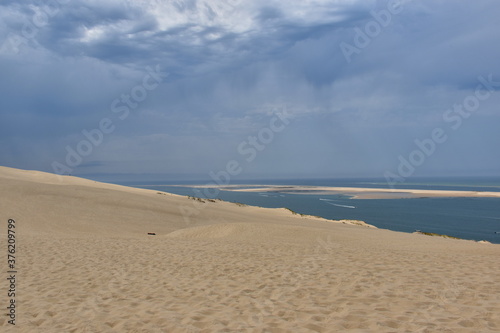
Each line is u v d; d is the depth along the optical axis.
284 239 16.91
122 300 6.66
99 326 5.34
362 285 7.14
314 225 29.70
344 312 5.59
